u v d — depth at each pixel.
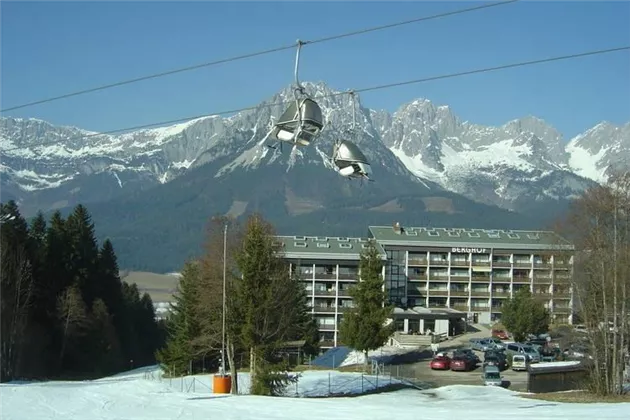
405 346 100.38
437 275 132.38
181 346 73.44
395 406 40.75
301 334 78.62
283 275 55.66
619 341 53.75
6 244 82.31
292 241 129.75
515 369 76.50
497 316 132.00
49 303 94.38
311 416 35.56
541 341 95.81
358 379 64.19
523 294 99.06
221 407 38.78
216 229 85.06
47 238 100.69
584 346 56.22
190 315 73.19
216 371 75.62
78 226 104.62
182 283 81.06
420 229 141.12
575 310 65.81
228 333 52.88
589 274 56.06
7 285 80.25
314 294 124.88
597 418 34.56
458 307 131.88
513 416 35.41
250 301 51.59
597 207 56.78
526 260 133.62
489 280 132.50
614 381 50.94
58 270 98.62
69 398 43.50
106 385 51.91
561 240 67.94
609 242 56.16
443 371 76.94
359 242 133.62
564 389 57.03
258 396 44.00
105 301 109.19
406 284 132.00
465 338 110.44
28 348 87.12
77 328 94.31
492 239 135.38
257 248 52.91
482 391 54.56
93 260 105.06
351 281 125.38
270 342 51.88
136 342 120.19
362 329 73.94
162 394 44.78
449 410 38.12
